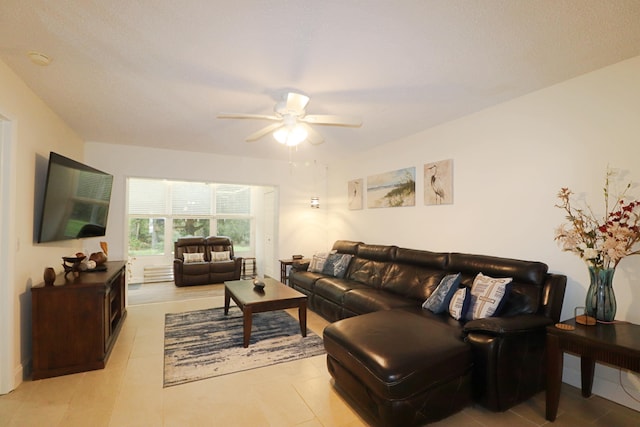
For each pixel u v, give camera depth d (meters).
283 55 2.05
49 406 2.02
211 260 6.41
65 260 2.99
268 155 5.20
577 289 2.38
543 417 1.94
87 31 1.78
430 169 3.69
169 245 6.81
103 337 2.56
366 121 3.43
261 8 1.58
